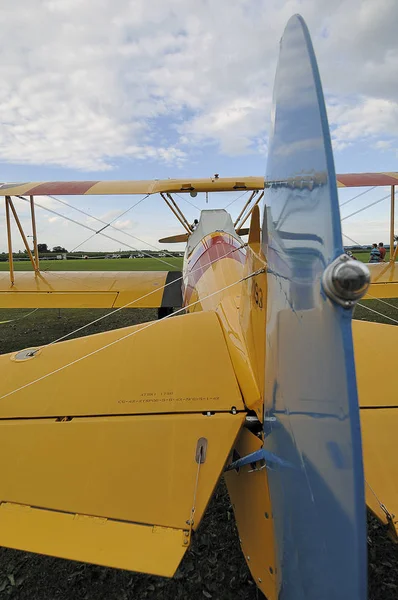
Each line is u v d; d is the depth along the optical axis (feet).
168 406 5.90
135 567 3.92
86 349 7.40
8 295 19.67
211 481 4.81
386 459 5.40
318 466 2.95
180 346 7.29
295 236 3.30
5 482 4.90
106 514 4.52
